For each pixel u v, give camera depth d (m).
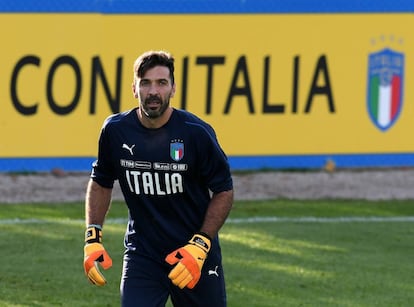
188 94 41.66
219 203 18.45
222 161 18.36
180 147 18.20
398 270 29.38
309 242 32.56
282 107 42.38
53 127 41.12
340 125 42.81
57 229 33.69
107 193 19.19
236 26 41.81
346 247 32.00
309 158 42.78
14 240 32.03
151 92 17.53
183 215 18.69
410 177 42.66
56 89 40.97
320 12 42.28
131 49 41.34
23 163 41.06
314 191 40.41
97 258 18.34
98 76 41.22
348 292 27.09
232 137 42.12
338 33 42.47
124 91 41.44
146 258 18.83
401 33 42.91
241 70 41.97
